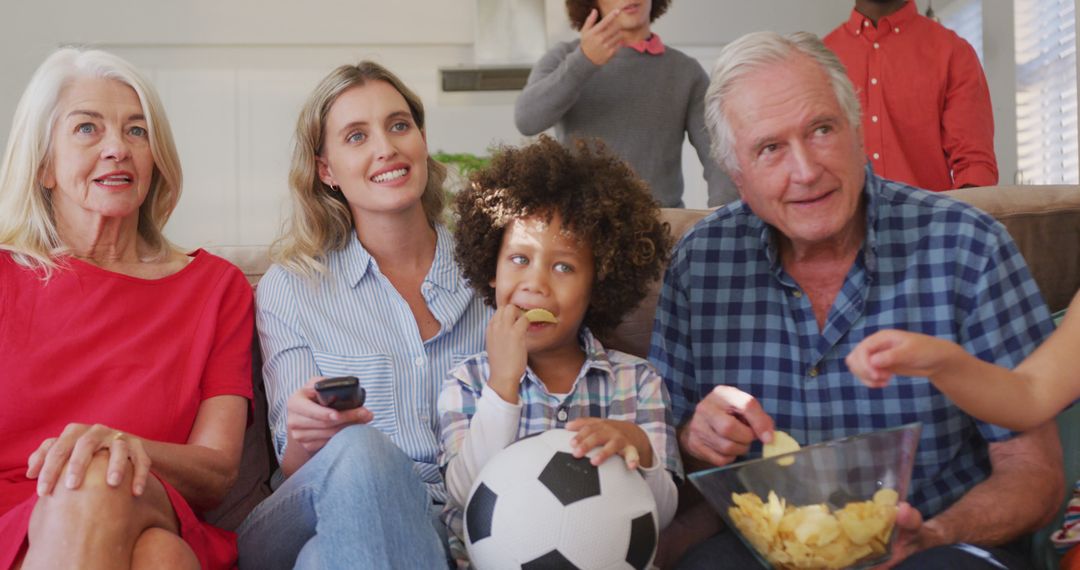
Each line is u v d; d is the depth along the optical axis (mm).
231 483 1530
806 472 1104
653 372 1542
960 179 2809
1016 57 4453
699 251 1595
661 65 2668
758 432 1303
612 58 2643
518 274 1495
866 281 1469
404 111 1744
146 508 1243
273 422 1647
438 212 1887
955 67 2834
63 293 1547
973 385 1159
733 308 1562
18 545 1222
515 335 1419
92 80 1602
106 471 1203
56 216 1634
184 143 5410
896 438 1103
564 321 1490
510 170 1549
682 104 2693
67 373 1502
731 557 1333
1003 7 4512
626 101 2639
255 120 5445
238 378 1611
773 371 1524
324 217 1781
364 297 1718
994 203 1817
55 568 1142
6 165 1605
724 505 1161
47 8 5305
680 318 1608
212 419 1560
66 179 1574
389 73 1784
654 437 1465
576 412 1492
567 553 1178
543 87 2551
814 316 1504
